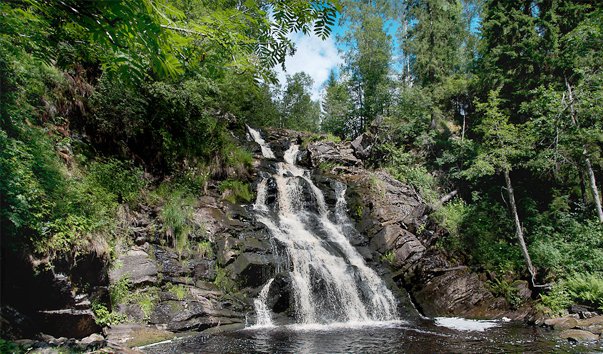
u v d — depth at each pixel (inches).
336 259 551.8
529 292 544.7
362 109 1289.4
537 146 701.3
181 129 600.1
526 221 710.5
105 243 362.9
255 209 619.2
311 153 901.2
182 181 567.2
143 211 468.1
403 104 1092.5
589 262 543.8
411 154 976.9
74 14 81.0
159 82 532.1
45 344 247.0
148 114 537.0
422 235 661.9
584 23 635.5
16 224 253.1
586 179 725.3
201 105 619.5
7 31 105.0
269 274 480.1
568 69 716.0
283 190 699.4
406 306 518.6
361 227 677.9
